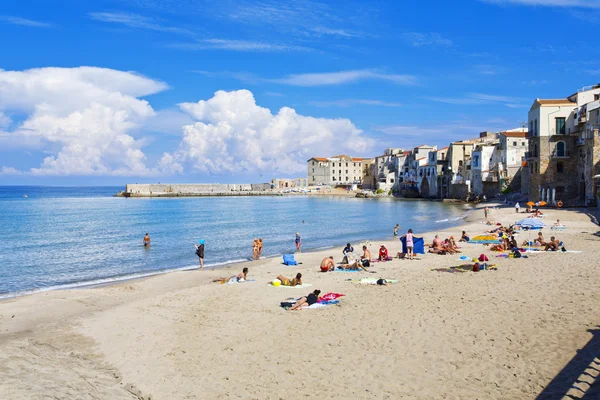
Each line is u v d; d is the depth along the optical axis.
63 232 61.88
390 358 12.66
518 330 13.97
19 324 18.28
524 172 85.88
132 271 33.19
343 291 21.48
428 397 10.41
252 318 17.62
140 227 68.44
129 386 12.04
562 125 71.56
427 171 142.75
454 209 93.00
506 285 20.11
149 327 17.11
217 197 197.00
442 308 16.98
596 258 26.11
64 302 22.14
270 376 12.09
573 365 11.33
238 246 46.38
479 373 11.38
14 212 105.94
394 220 73.69
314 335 15.05
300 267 31.17
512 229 42.97
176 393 11.49
